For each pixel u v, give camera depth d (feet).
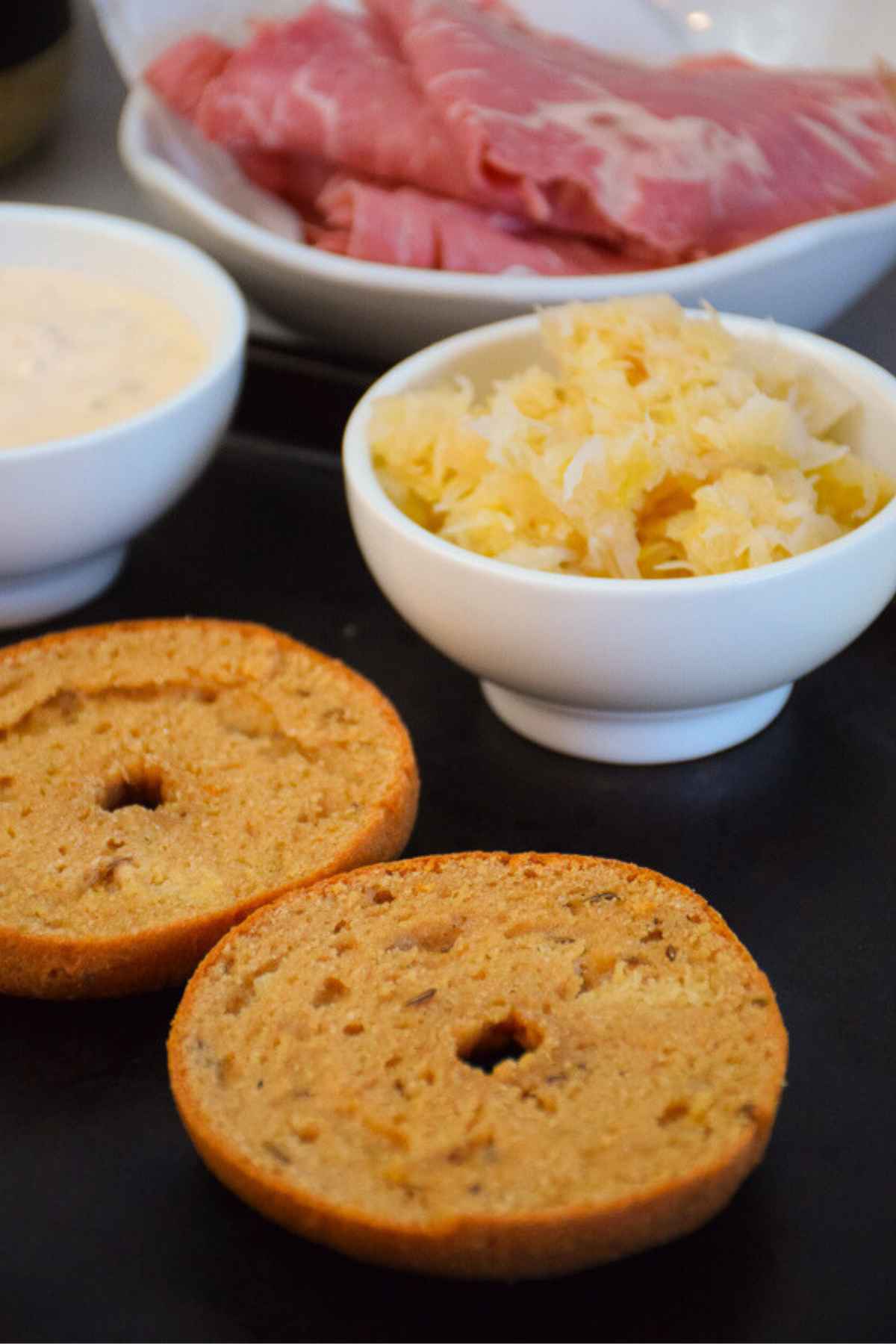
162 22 2.01
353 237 1.80
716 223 1.80
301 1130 1.26
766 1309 1.24
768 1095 1.26
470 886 1.40
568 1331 1.23
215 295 1.76
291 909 1.38
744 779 1.56
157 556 1.79
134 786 1.52
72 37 2.14
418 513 1.58
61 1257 1.27
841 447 1.54
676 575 1.52
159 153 1.96
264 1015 1.32
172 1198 1.30
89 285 1.84
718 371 1.55
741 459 1.52
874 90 1.92
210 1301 1.25
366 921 1.37
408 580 1.51
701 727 1.56
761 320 1.79
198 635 1.60
